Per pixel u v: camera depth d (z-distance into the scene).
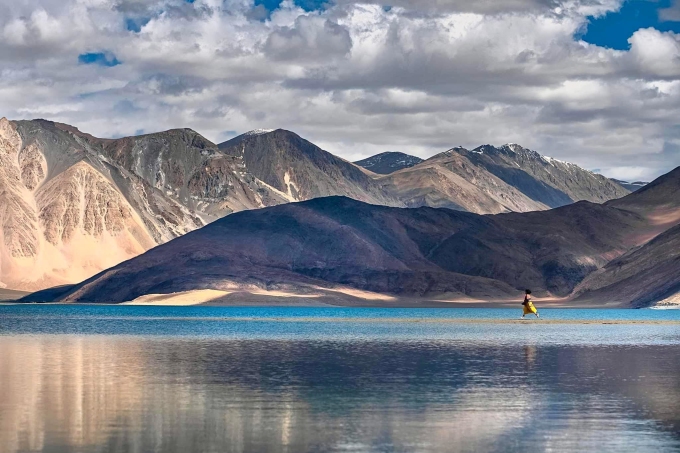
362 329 111.88
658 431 37.00
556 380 52.62
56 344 83.56
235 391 47.88
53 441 34.69
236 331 108.19
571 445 34.44
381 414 40.84
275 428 37.50
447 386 50.09
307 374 55.78
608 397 45.84
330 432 36.72
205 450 33.34
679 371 57.12
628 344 80.56
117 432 36.47
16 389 48.47
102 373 56.25
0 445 33.97
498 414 40.88
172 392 47.50
